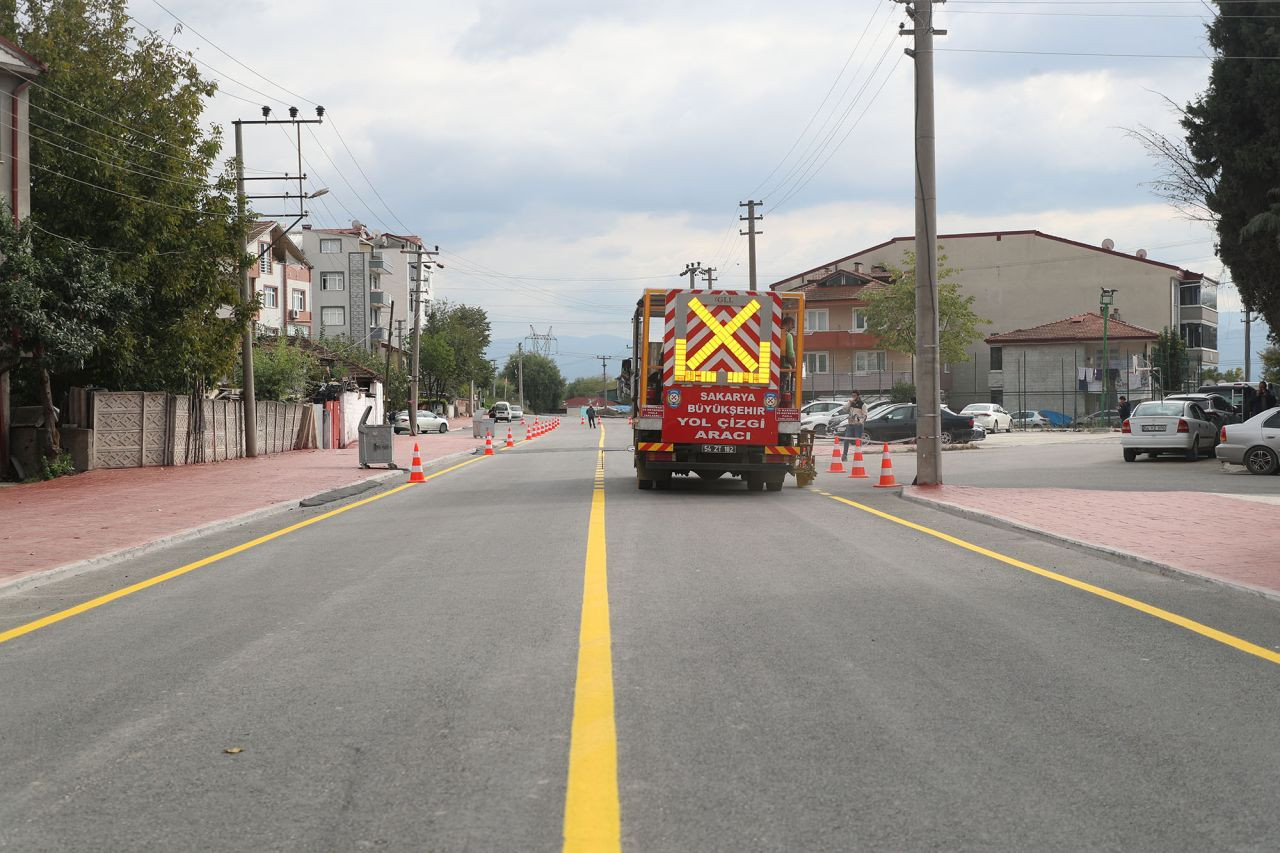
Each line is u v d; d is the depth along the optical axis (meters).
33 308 24.47
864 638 7.25
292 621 8.23
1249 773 4.62
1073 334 69.25
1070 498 17.12
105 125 29.42
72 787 4.62
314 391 49.94
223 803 4.39
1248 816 4.14
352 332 104.31
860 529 13.80
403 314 120.12
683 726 5.32
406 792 4.47
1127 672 6.33
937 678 6.20
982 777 4.58
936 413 20.02
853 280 80.25
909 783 4.51
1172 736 5.13
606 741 5.09
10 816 4.30
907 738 5.11
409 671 6.52
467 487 22.77
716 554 11.42
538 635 7.46
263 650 7.24
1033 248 79.06
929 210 20.16
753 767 4.72
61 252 26.61
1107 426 56.41
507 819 4.16
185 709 5.82
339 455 38.06
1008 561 10.83
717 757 4.86
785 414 19.84
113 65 30.59
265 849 3.93
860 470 24.47
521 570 10.50
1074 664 6.52
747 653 6.84
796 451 19.95
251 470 28.98
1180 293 81.00
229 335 33.25
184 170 31.00
